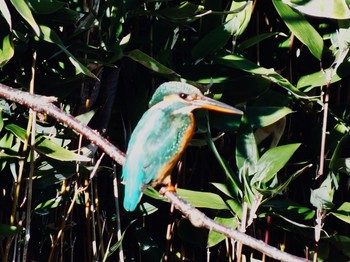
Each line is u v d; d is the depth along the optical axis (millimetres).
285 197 8156
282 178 8109
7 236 7270
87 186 7570
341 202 8273
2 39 6906
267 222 8039
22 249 7969
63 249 8133
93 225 7684
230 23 7590
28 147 7535
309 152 8195
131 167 6473
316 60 8133
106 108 7730
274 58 8234
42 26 6855
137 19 7875
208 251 7953
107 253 7523
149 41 7859
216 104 6820
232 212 7547
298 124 8289
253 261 7867
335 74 7781
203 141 7617
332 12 7156
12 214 7258
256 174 7262
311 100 7691
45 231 8008
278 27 8312
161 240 8375
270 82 7746
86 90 7676
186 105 6793
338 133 7992
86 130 6348
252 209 7184
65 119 6281
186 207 5926
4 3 6594
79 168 7473
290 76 8188
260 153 7969
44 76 7500
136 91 7918
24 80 7406
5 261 7453
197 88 7062
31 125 7145
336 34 7875
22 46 7453
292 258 5379
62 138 7578
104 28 7664
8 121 7586
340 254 8242
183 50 8016
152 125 6672
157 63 6996
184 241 8258
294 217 7754
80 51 7730
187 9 7422
